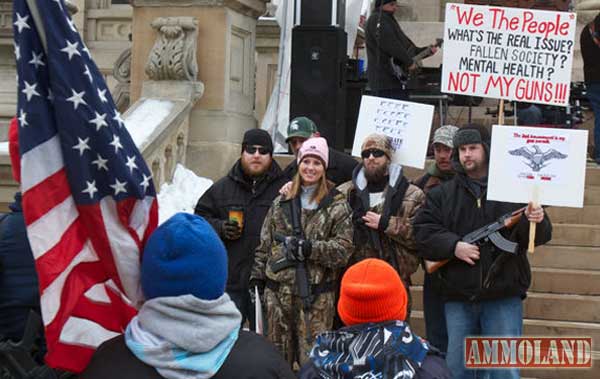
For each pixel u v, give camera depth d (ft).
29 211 12.71
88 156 12.91
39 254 12.60
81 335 12.71
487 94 25.53
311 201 22.50
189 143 36.47
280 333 22.20
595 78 39.04
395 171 23.50
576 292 30.04
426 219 22.06
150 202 13.43
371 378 12.23
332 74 37.04
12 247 14.75
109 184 13.02
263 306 22.74
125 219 13.16
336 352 12.57
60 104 12.71
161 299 10.86
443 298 22.76
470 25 25.46
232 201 24.50
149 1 37.24
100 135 12.91
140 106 35.45
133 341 10.97
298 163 22.68
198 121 36.60
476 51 25.48
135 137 32.71
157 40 36.42
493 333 21.86
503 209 21.84
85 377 11.09
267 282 22.48
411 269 23.45
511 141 21.47
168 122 34.35
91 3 62.90
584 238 32.07
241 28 38.37
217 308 10.98
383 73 39.96
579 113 44.27
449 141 25.64
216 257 11.03
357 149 27.37
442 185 22.34
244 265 24.32
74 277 12.84
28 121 12.80
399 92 40.19
